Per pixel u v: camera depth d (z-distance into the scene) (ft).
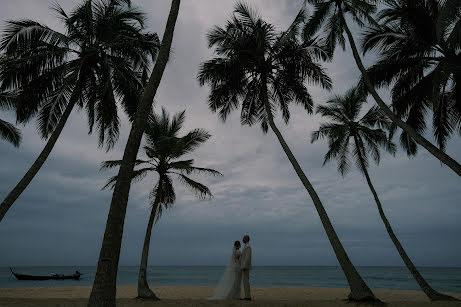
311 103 56.08
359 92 50.06
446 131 48.29
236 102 58.39
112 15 46.96
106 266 18.10
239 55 52.34
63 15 44.83
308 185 43.19
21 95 43.47
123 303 38.88
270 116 50.60
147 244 51.31
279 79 55.11
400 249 52.34
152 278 237.04
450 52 41.68
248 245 41.47
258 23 52.90
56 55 43.42
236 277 41.68
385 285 155.22
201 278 238.07
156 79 22.89
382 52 46.57
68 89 46.73
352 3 49.01
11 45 40.29
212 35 53.83
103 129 50.80
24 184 38.65
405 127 40.01
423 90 43.96
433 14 41.37
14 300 40.16
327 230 40.19
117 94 49.93
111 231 18.71
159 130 59.26
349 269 37.86
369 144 71.20
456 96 45.11
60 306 33.27
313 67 51.98
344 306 33.94
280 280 202.90
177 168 56.85
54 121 48.96
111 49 47.50
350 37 47.11
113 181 55.26
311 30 52.49
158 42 46.88
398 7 43.14
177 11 25.93
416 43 44.27
